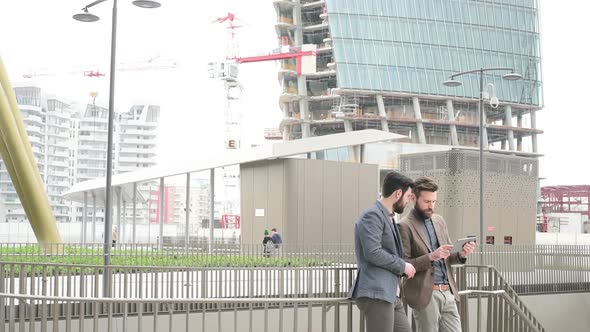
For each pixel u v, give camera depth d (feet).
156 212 416.05
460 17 380.17
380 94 369.71
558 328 76.59
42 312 24.72
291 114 431.43
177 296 50.08
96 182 178.70
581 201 511.40
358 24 364.79
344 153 319.88
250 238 122.11
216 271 51.83
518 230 127.65
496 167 126.62
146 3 71.72
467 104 393.29
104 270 49.39
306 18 434.71
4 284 44.75
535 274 76.43
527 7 395.55
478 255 74.74
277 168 118.21
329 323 49.90
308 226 116.98
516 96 389.80
